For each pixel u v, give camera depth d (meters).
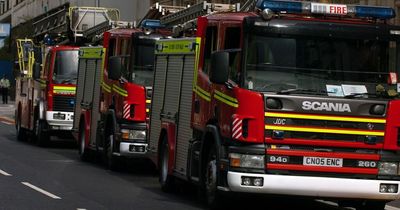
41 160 22.75
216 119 13.11
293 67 12.37
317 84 12.38
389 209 14.59
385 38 12.68
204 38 14.16
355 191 12.37
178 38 15.95
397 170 12.54
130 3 60.78
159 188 17.06
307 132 12.18
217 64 12.33
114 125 19.50
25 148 27.20
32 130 28.97
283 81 12.31
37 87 28.30
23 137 31.12
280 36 12.38
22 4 88.50
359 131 12.36
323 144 12.23
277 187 12.12
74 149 27.44
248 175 12.09
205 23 14.14
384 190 12.50
